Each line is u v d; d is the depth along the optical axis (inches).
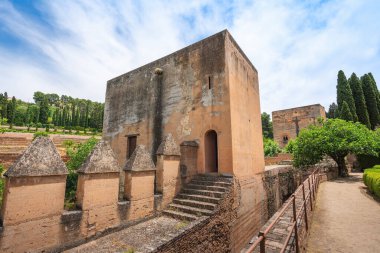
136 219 290.7
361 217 315.9
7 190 185.3
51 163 214.1
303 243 216.4
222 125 390.6
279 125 1437.0
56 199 214.8
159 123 493.0
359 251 209.6
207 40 440.1
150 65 545.0
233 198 348.5
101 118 2819.9
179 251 227.9
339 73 1252.5
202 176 394.3
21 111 2822.3
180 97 464.4
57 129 2185.0
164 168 345.1
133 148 552.1
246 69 504.1
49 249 205.6
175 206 331.0
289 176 685.9
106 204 258.4
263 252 128.6
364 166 1012.5
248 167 435.5
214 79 414.6
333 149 761.0
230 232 327.3
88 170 241.9
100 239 243.9
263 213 470.6
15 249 185.0
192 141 409.7
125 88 603.2
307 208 273.1
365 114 1175.0
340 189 559.8
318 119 961.5
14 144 938.7
